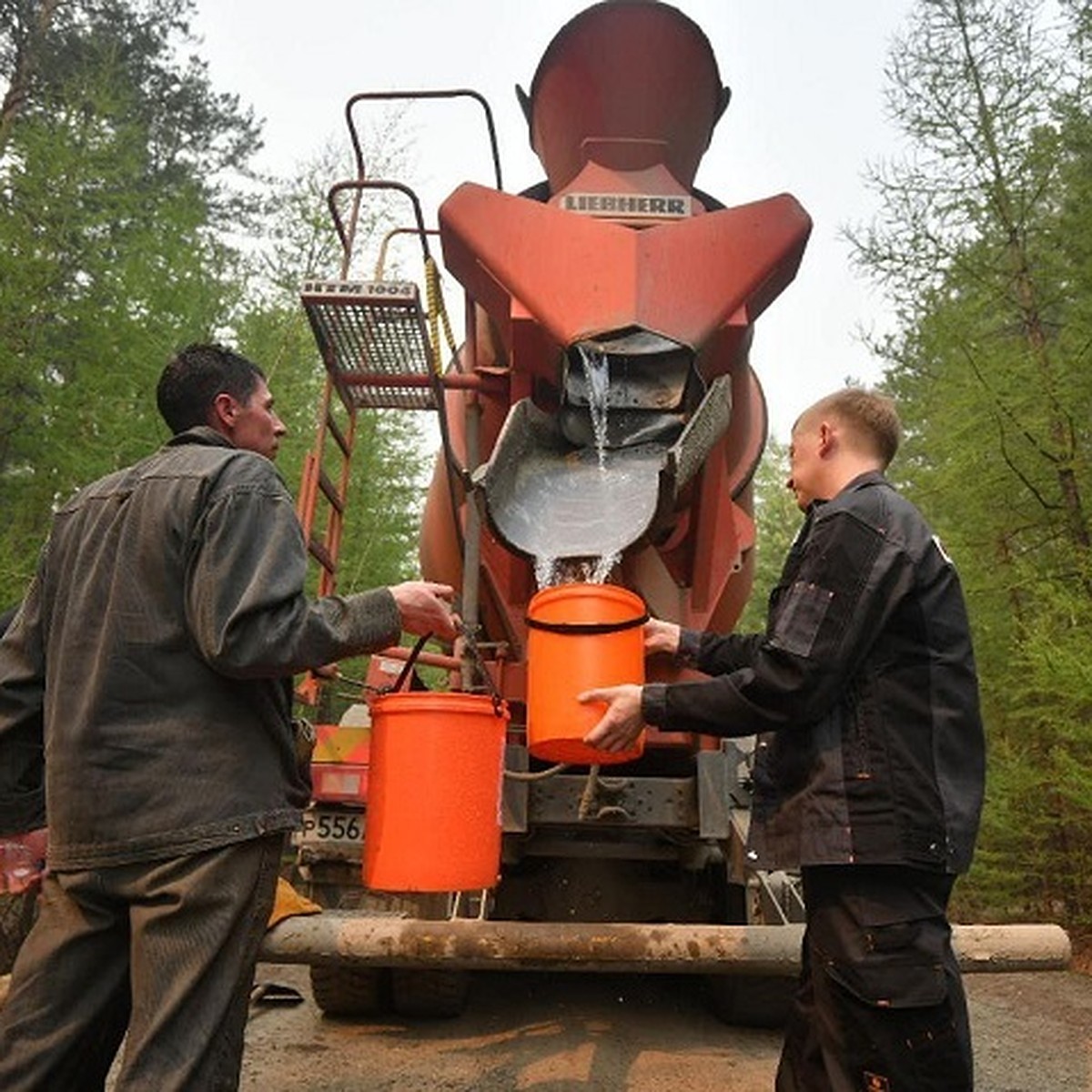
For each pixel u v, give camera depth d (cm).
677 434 331
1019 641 734
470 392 405
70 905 192
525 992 489
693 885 454
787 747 202
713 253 353
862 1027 186
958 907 879
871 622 191
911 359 878
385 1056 385
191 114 1891
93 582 201
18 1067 183
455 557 438
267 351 1024
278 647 187
